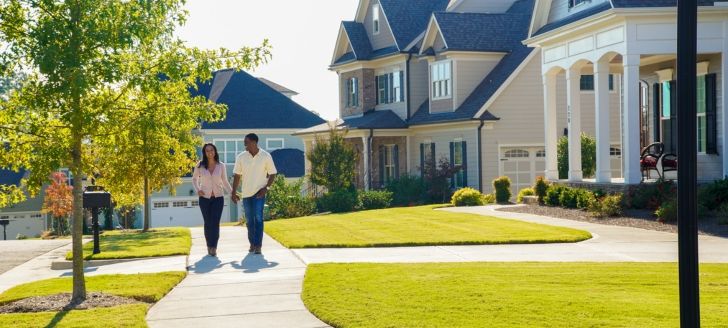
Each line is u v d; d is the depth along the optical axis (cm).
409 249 1570
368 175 3856
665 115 2528
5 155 1047
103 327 887
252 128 5397
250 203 1531
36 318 953
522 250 1512
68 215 4184
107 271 1401
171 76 1037
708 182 2145
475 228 1888
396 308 931
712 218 1872
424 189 3525
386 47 4116
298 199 3177
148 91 1041
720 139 2220
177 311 998
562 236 1664
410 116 3941
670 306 908
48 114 1052
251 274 1278
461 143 3506
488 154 3394
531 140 3438
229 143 5369
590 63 2583
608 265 1255
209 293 1116
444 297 987
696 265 566
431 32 3741
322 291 1066
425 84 3972
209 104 1103
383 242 1647
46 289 1203
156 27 1051
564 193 2328
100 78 1016
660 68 2531
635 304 921
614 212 2036
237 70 1115
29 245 2205
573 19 2462
